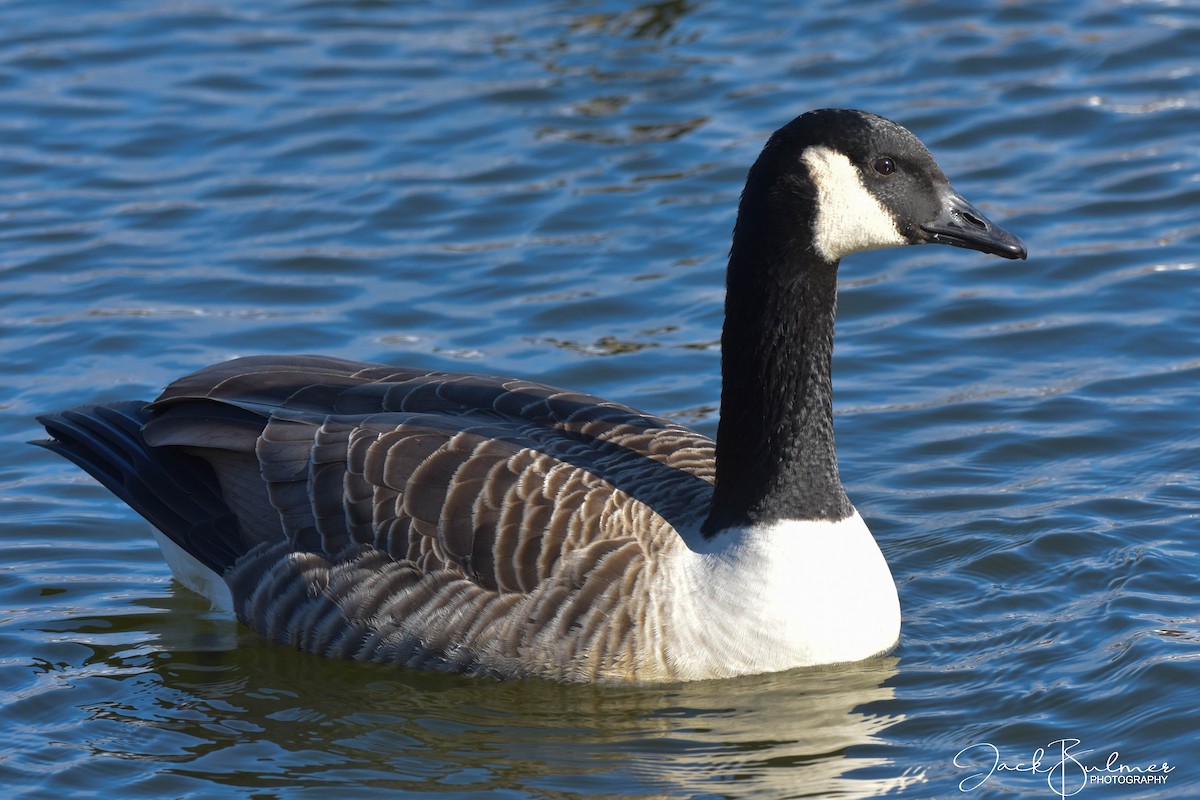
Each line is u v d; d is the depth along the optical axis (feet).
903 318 63.67
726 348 43.32
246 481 45.73
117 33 89.51
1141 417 55.88
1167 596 45.50
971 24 84.64
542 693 42.88
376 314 64.23
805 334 42.60
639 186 72.49
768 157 42.60
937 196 43.06
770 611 42.42
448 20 90.33
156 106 81.25
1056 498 51.65
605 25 88.28
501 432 44.83
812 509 43.06
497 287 65.98
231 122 79.56
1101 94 77.36
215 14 91.76
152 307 64.90
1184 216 68.18
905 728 40.78
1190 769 37.99
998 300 64.13
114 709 42.98
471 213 71.36
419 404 46.47
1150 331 61.00
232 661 45.27
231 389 47.24
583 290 65.51
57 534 52.34
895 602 44.29
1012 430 55.77
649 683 42.65
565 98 80.23
